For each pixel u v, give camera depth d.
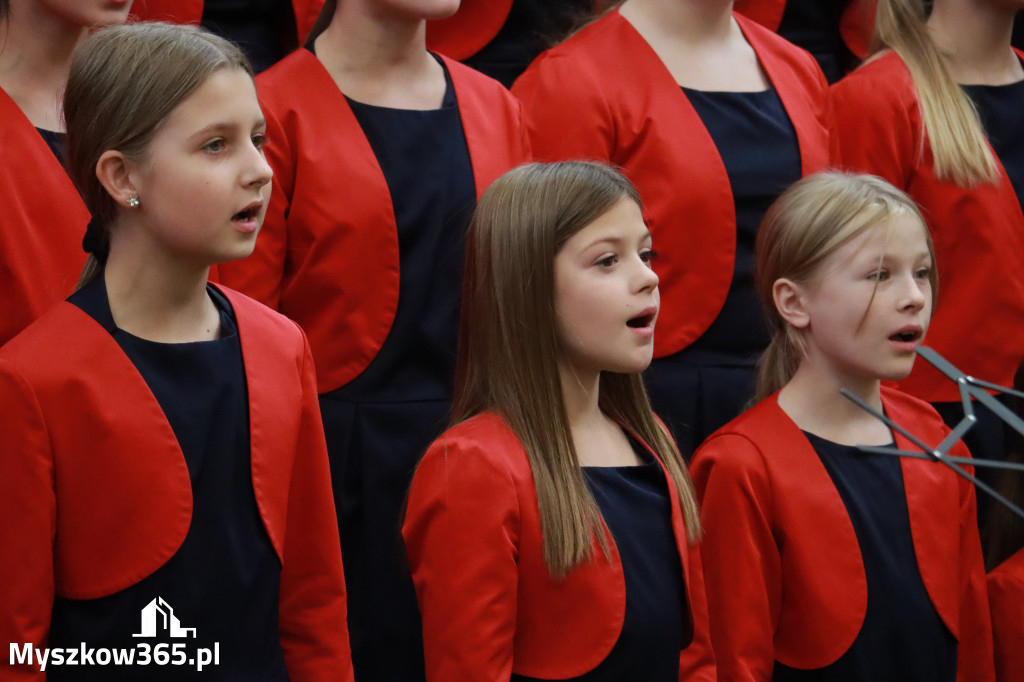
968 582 8.40
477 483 6.49
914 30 11.16
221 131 5.61
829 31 12.88
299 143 8.77
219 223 5.60
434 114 9.22
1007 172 11.39
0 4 7.80
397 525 8.90
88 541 5.57
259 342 6.16
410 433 8.91
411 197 8.97
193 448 5.73
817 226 7.96
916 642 7.80
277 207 8.70
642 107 9.80
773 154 10.01
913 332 7.83
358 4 9.00
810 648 7.62
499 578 6.39
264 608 6.00
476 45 11.76
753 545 7.64
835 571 7.65
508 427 6.68
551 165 6.98
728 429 8.05
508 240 6.76
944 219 10.83
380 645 8.88
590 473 6.81
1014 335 10.95
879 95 10.90
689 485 7.25
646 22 10.16
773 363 8.44
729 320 9.81
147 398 5.65
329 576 6.47
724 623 7.62
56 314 5.71
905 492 8.02
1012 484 9.60
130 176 5.59
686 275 9.70
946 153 10.76
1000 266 10.85
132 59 5.59
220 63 5.66
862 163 10.89
